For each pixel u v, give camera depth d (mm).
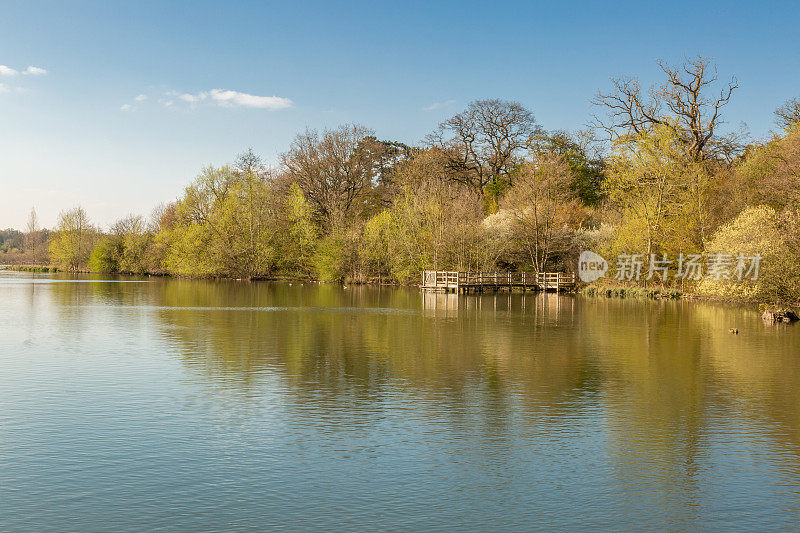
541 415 11883
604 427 11156
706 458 9633
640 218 44219
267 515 7535
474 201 57750
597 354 18578
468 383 14492
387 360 17328
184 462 9195
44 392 13133
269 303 36656
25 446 9789
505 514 7656
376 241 60625
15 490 8164
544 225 52125
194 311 30766
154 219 93125
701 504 8016
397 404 12555
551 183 54000
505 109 69812
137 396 12898
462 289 49188
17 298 37812
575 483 8641
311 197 70938
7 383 13914
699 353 18828
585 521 7516
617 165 45281
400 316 29562
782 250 30484
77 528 7156
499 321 27500
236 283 62031
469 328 24781
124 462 9164
